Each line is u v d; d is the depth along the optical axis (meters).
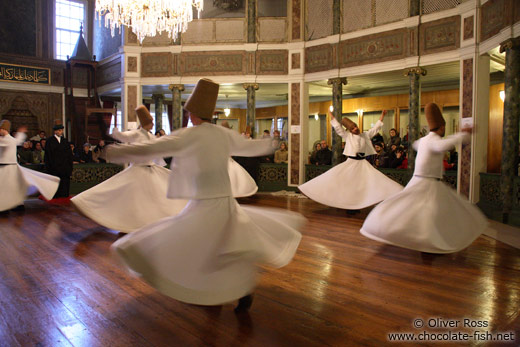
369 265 4.29
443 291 3.50
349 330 2.71
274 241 2.76
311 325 2.79
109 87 13.59
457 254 4.78
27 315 2.92
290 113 11.70
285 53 11.66
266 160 12.12
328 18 11.00
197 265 2.50
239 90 13.88
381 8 9.98
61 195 9.61
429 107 4.62
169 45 11.99
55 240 5.36
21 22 14.66
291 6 11.54
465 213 4.55
